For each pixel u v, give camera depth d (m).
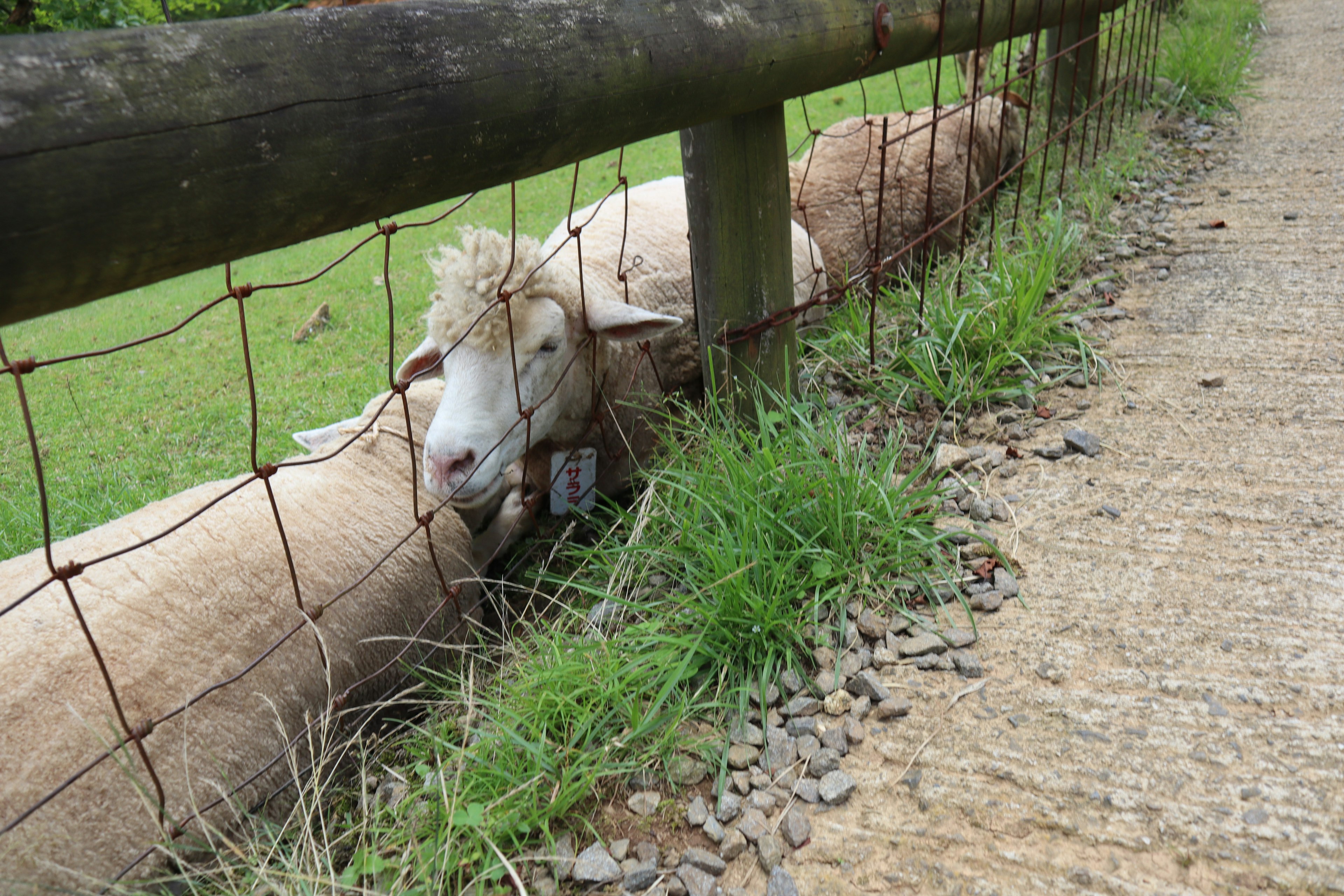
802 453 2.42
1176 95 5.67
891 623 2.06
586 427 3.01
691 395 3.52
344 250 7.09
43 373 5.14
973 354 3.01
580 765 1.74
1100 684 1.84
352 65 1.34
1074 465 2.56
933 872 1.53
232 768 1.94
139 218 1.13
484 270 2.45
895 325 3.26
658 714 1.89
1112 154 4.88
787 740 1.82
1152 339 3.16
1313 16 7.61
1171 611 2.00
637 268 3.18
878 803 1.67
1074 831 1.56
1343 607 1.95
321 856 1.79
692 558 2.23
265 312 5.68
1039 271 3.17
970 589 2.14
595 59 1.74
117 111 1.08
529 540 3.00
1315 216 3.95
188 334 5.48
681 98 1.98
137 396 4.48
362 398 4.00
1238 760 1.64
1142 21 6.45
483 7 1.56
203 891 1.74
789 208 2.64
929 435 2.76
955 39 3.21
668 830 1.68
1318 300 3.25
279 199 1.29
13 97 1.00
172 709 1.89
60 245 1.07
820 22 2.35
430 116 1.45
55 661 1.81
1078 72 5.44
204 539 2.17
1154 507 2.34
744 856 1.62
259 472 1.70
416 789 1.87
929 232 3.16
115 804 1.75
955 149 4.59
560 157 1.78
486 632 2.64
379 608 2.34
